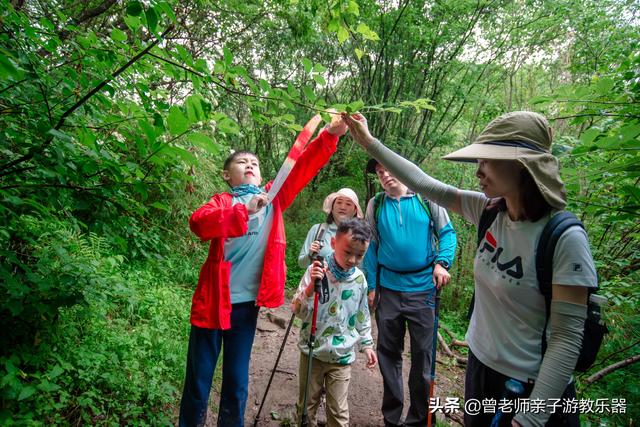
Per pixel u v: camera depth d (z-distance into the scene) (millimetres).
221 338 1962
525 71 7832
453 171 6191
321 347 2129
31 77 1301
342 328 2164
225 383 1937
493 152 1242
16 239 2023
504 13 6289
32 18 1536
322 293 2145
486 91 7027
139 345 2705
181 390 2514
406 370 3514
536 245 1234
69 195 1449
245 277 1938
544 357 1181
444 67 6098
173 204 4391
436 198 1645
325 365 2191
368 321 2342
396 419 2494
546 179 1205
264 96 1312
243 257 1936
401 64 6191
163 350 2748
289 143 8289
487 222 1424
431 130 7137
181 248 4609
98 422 2014
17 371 1843
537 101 1680
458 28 5727
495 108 6297
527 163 1194
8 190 1392
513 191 1264
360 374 3305
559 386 1136
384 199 2635
